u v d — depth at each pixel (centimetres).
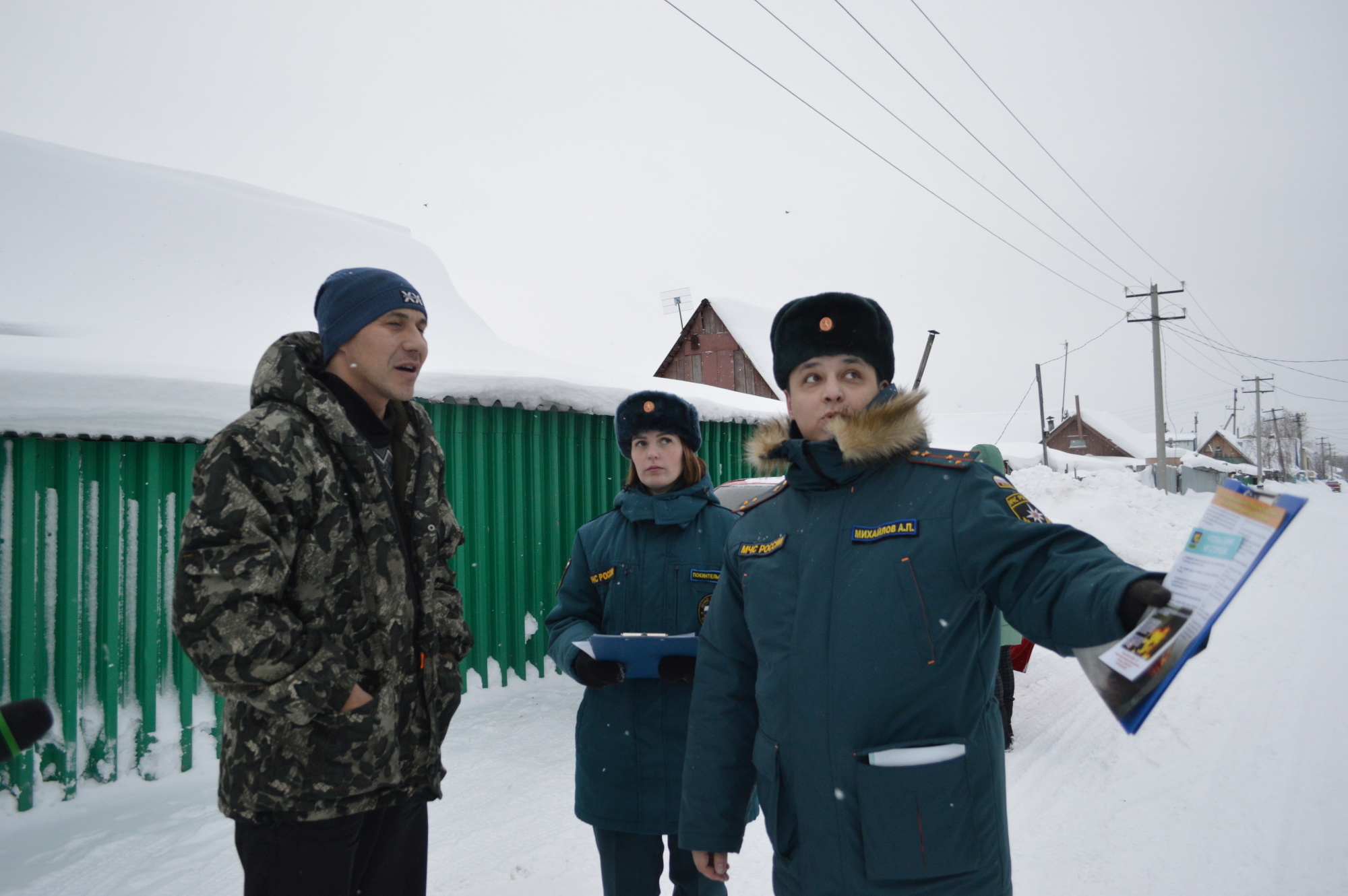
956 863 125
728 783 161
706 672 169
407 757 165
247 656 135
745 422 748
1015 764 397
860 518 143
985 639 137
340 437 157
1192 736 427
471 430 505
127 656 356
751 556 158
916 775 125
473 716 459
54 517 339
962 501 135
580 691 513
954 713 132
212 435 368
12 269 541
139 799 338
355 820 155
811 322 161
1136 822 324
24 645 328
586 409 552
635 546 234
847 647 135
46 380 330
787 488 163
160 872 282
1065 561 118
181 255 652
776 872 147
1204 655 606
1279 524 84
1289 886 271
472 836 314
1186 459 4631
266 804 146
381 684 158
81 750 342
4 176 623
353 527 159
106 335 510
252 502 140
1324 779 362
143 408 350
